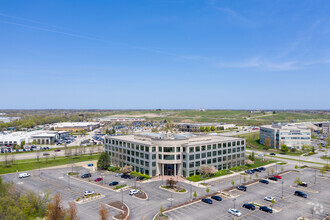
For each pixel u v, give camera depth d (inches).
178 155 5280.5
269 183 4827.8
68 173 5516.7
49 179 5044.3
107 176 5290.4
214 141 5826.8
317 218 3225.9
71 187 4522.6
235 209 3378.4
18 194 3666.3
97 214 3319.4
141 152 5452.8
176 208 3538.4
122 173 5438.0
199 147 5383.9
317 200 3895.2
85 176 5182.1
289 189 4453.7
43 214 3265.3
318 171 5841.5
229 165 6077.8
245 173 5580.7
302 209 3533.5
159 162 5295.3
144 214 3324.3
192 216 3275.1
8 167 6058.1
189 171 5211.6
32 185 4645.7
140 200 3853.3
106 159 5890.8
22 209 3166.8
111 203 3727.9
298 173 5649.6
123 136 6801.2
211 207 3585.1
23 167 6082.7
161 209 3292.3
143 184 4692.4
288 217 3257.9
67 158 7263.8
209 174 5310.0
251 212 3415.4
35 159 7071.9
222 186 4589.1
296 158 7544.3
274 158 7524.6
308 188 4517.7
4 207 3112.7
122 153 6067.9
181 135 5880.9
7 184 3816.4
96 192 4229.8
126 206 3602.4
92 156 7618.1
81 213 3353.8
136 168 5615.2
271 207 3592.5
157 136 5831.7
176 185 4638.3
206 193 4178.2
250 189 4436.5
